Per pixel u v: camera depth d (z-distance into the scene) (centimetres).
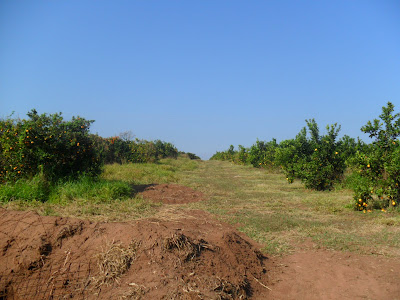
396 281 429
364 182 856
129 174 1342
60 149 907
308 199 991
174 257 418
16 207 655
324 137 1228
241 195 1096
